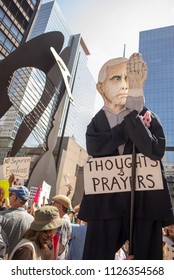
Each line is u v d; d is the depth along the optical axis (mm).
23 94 9156
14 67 8773
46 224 2053
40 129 9250
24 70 9367
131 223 1319
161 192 1386
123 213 1400
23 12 35406
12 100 8875
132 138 1377
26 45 8945
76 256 3508
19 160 5496
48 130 9234
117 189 1443
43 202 5242
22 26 35562
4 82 8648
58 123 9422
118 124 1502
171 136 71688
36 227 2033
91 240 1402
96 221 1435
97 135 1554
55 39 9656
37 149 15578
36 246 1964
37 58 9148
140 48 89500
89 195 1501
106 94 1711
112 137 1461
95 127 1650
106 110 1672
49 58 9461
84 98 117000
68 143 28328
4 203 4234
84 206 1487
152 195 1383
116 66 1736
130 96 1473
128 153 1503
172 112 74562
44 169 8445
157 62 84312
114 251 1341
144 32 92250
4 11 31719
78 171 29734
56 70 9625
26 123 9367
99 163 1540
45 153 8734
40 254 1969
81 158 31000
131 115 1386
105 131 1585
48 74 9414
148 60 85625
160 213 1338
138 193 1409
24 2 35375
